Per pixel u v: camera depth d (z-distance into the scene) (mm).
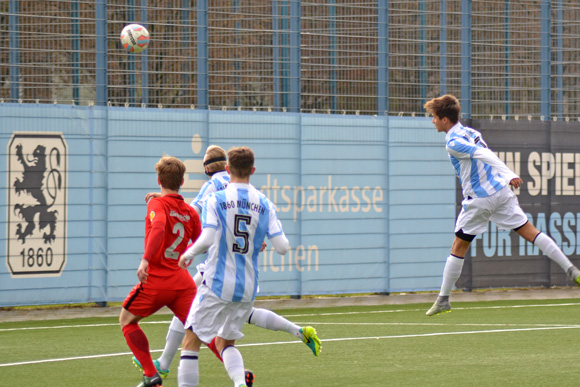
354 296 50719
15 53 44312
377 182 50250
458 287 51375
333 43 49500
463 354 30125
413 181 50906
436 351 30859
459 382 24891
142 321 40438
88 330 37406
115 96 48000
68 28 45375
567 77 53469
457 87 51375
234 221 20391
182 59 46969
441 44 51125
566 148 53094
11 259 43312
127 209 45719
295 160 48594
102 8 45344
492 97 51938
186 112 46812
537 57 52656
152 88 46469
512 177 27750
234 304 20562
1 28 44562
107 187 45281
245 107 48250
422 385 24516
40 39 44625
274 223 21062
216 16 48000
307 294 48594
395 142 50562
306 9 49031
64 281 44406
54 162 44281
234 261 20484
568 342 32906
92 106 45062
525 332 35781
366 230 49938
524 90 52375
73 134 44719
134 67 47312
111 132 45406
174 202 23109
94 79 46812
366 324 38781
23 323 39938
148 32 45438
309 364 28281
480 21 52000
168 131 46500
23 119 43688
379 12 49969
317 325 38500
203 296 20562
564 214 53031
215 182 26078
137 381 25469
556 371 26594
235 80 48062
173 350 25078
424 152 51188
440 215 51469
